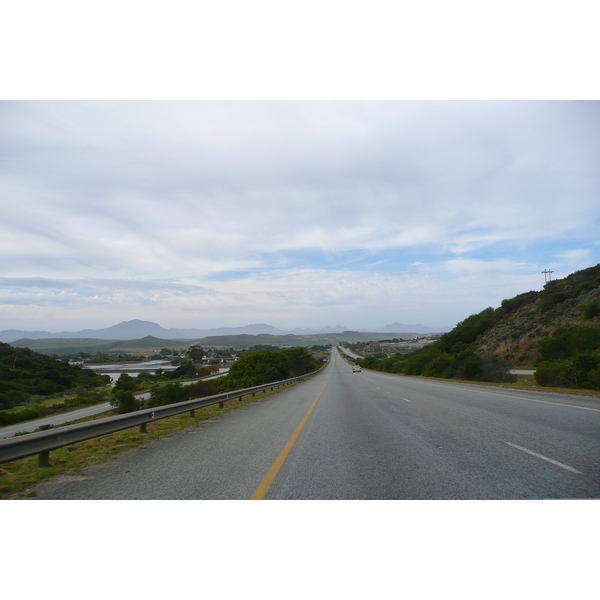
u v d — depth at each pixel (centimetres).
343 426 1088
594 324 3994
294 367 7975
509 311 6988
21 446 630
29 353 9544
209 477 608
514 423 1010
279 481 579
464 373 3588
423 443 815
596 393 1803
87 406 6000
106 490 564
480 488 524
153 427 1134
